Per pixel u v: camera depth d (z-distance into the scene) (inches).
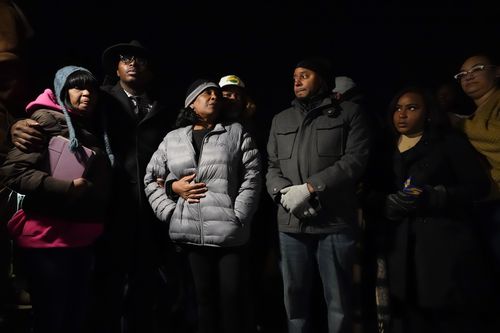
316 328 140.0
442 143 119.7
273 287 173.5
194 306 145.3
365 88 232.1
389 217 120.1
